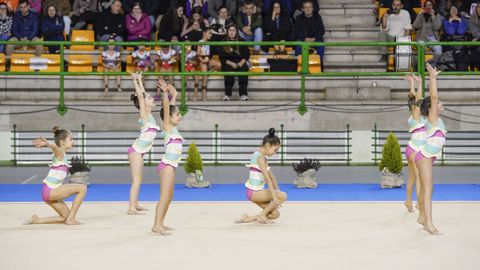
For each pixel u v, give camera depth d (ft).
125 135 82.99
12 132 80.74
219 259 35.81
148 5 92.63
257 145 80.74
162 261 35.37
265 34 90.48
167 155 42.68
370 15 94.99
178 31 88.69
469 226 44.78
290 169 78.43
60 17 88.89
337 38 92.38
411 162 49.16
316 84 85.25
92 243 39.83
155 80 83.76
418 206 47.67
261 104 81.15
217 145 80.53
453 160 83.10
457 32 88.48
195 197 58.75
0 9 89.81
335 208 52.34
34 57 86.02
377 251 37.52
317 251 37.60
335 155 83.41
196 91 83.41
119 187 64.85
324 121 81.41
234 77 83.51
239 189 63.41
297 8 92.84
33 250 37.96
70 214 45.80
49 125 80.69
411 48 83.76
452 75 82.33
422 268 33.76
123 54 87.86
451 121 81.66
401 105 81.20
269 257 36.19
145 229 44.11
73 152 81.71
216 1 92.99
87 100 83.61
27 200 57.06
